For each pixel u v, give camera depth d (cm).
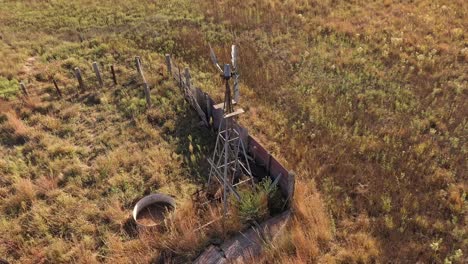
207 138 1162
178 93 1358
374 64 1471
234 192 873
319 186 974
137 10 2091
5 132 1235
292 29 1783
